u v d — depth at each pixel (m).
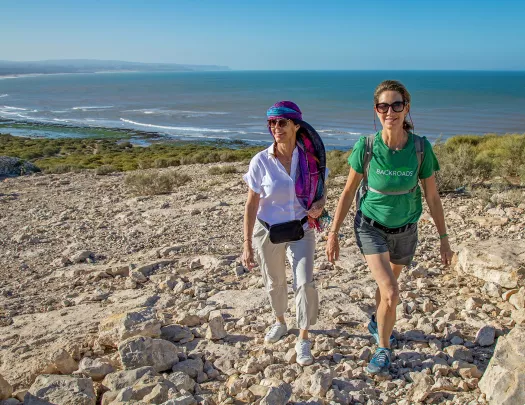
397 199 3.12
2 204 13.91
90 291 5.89
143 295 5.38
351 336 3.75
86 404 2.80
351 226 7.88
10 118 103.88
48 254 8.12
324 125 79.19
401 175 3.07
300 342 3.40
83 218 11.21
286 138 3.36
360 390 2.97
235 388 3.02
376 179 3.13
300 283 3.39
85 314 4.89
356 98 151.38
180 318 4.21
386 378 3.11
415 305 4.25
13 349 4.00
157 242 8.24
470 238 6.44
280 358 3.45
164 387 2.85
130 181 15.73
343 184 12.07
